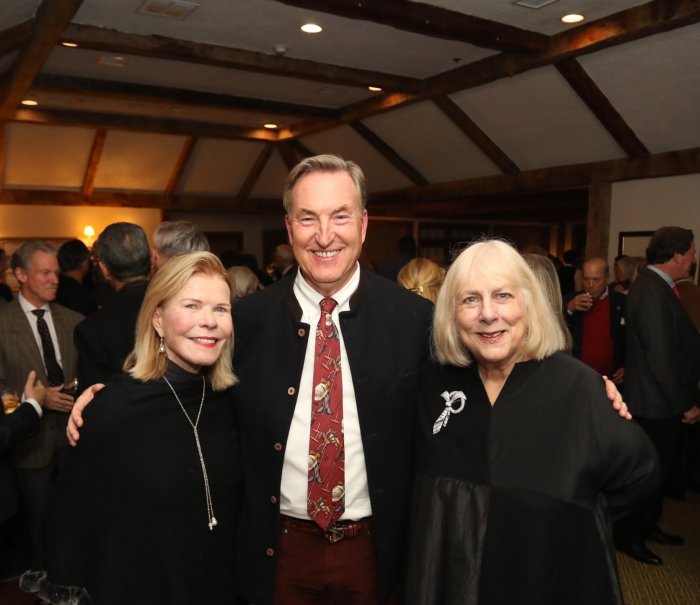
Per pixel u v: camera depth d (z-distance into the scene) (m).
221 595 1.46
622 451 1.23
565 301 3.46
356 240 1.45
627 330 2.89
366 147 8.79
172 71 6.26
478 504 1.28
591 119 6.02
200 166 9.93
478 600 1.25
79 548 1.30
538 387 1.29
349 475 1.46
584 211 11.66
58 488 1.33
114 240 1.97
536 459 1.25
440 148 7.93
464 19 4.43
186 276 1.35
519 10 4.39
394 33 4.95
